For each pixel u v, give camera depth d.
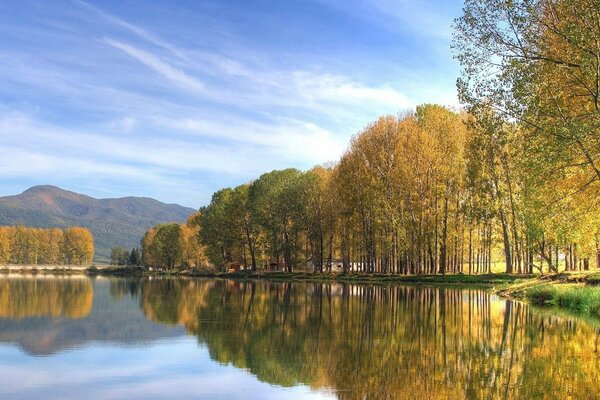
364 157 79.31
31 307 38.22
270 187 113.69
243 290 61.50
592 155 28.02
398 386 15.14
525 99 27.89
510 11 27.78
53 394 14.43
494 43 28.59
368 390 14.81
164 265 185.00
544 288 40.75
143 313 34.22
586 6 26.12
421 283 68.31
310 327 26.97
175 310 36.16
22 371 17.05
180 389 14.98
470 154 64.06
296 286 69.69
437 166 71.69
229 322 29.39
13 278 114.12
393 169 74.50
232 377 16.41
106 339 23.47
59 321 29.72
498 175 62.31
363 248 93.00
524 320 29.12
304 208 102.00
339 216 88.38
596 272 48.88
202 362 18.52
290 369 17.39
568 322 28.20
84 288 68.94
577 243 48.25
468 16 28.73
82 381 15.84
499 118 29.64
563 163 27.83
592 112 27.00
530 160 28.39
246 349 21.00
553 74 28.09
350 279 83.25
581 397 13.90
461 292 52.66
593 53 26.20
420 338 23.25
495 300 42.78
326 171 105.50
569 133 26.17
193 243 164.50
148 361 18.64
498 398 13.86
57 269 189.25
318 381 15.72
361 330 25.91
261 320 30.16
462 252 80.44
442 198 72.81
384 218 76.00
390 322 28.77
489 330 25.53
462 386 15.06
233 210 122.50
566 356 19.06
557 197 31.34
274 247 116.06
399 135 75.00
